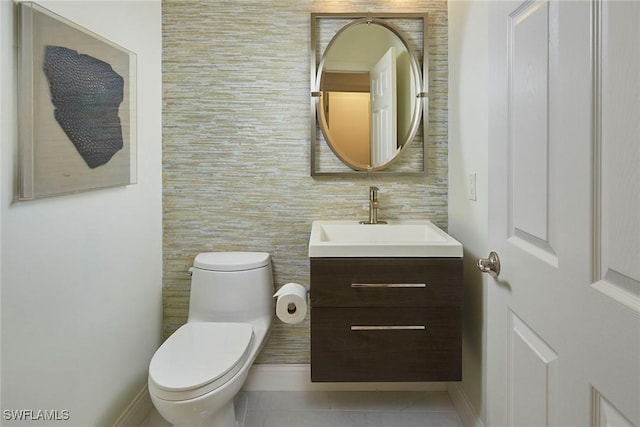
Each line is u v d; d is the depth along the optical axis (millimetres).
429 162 2215
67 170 1363
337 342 1712
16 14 1182
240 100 2189
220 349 1658
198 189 2203
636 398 568
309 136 2199
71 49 1373
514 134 965
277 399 2131
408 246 1684
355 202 2213
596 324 659
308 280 2213
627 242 591
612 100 623
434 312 1702
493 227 1094
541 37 830
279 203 2209
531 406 892
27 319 1224
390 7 2186
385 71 2189
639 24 567
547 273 814
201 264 2031
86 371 1518
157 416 2004
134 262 1891
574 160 717
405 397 2146
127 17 1797
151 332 2072
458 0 2000
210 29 2174
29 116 1195
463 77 1942
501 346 1054
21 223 1200
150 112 2049
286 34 2180
